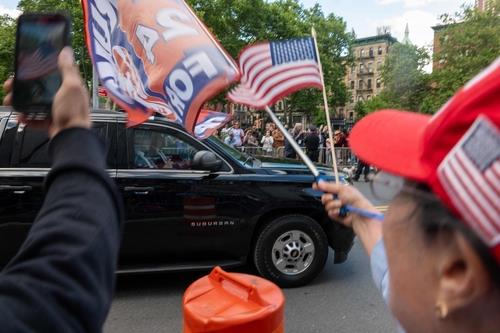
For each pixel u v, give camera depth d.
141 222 4.26
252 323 2.00
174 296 4.51
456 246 0.62
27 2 19.66
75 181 0.78
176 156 4.45
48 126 0.92
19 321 0.62
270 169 4.66
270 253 4.59
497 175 0.54
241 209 4.47
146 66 1.74
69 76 0.89
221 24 32.28
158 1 1.74
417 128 0.75
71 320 0.65
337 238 4.73
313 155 14.62
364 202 1.39
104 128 4.27
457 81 20.06
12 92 0.90
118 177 4.20
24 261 0.70
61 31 0.92
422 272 0.68
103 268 0.73
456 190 0.59
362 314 4.09
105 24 1.77
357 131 0.86
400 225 0.72
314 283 4.81
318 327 3.86
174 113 1.73
